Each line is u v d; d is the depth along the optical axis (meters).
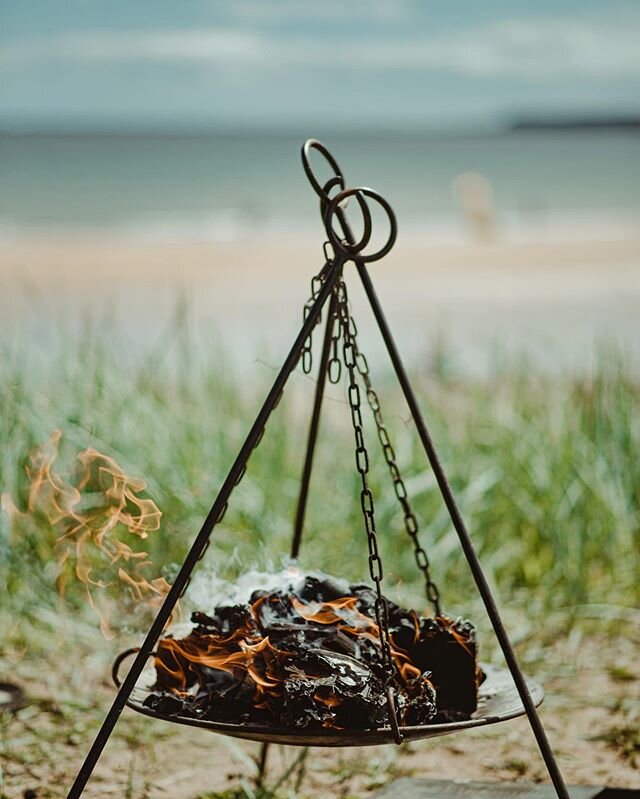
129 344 6.45
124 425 5.42
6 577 4.93
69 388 5.51
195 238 34.44
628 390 6.02
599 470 5.46
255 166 76.12
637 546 5.42
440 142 107.25
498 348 7.04
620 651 4.80
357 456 2.69
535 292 19.09
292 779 3.69
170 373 6.39
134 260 25.75
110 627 4.77
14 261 25.16
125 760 3.84
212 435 5.72
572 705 4.27
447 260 25.83
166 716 2.53
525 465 5.57
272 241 32.97
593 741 3.96
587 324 14.76
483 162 84.56
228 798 3.54
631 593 5.18
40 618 4.75
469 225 35.25
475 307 16.94
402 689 2.66
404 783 3.24
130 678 2.54
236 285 20.48
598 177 71.38
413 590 5.17
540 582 5.27
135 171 69.75
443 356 6.83
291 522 5.38
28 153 74.75
